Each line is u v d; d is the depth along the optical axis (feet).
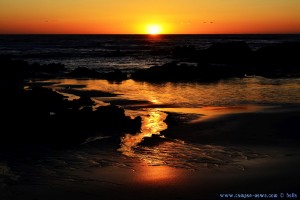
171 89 85.20
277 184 25.75
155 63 159.12
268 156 33.30
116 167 31.04
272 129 43.60
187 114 54.19
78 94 76.69
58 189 25.86
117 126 46.21
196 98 70.85
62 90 82.64
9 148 37.14
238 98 69.87
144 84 95.76
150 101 67.77
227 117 50.98
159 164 31.76
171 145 37.99
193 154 34.73
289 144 37.35
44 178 28.25
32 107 48.57
